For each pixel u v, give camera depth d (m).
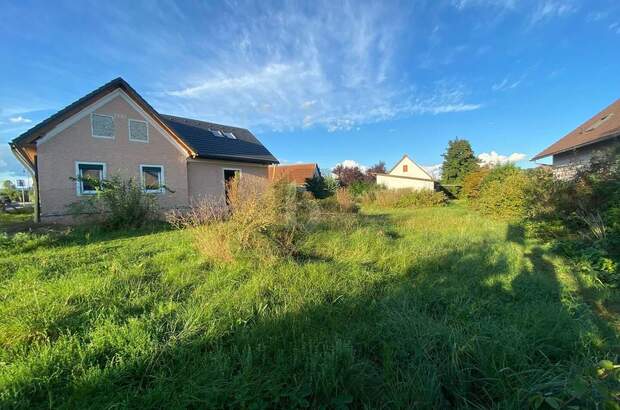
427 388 2.03
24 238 6.92
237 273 4.28
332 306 3.23
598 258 5.05
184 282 3.96
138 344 2.38
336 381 2.03
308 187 25.25
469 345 2.41
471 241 7.01
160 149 13.94
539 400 1.80
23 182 41.25
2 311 2.97
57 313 2.92
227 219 5.69
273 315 2.94
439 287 3.96
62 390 2.01
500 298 3.66
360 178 41.00
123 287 3.74
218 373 2.09
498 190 11.90
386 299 3.45
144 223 9.71
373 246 6.07
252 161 18.17
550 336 2.63
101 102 12.08
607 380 1.69
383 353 2.43
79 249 6.37
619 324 3.08
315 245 5.98
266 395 1.96
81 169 11.70
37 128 10.61
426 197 21.80
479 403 2.05
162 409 1.84
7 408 1.86
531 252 6.12
